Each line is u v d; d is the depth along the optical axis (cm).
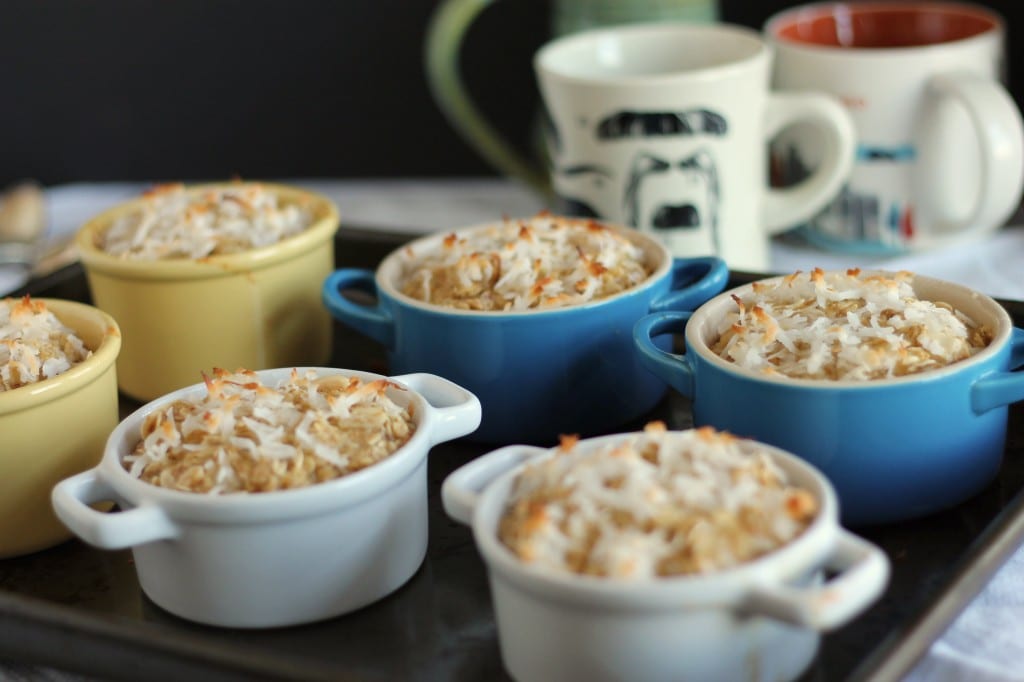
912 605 73
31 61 137
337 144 139
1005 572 77
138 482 72
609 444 71
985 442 76
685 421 85
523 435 83
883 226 104
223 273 87
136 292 87
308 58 134
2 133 140
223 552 72
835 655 71
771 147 107
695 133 97
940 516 77
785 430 75
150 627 72
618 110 96
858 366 75
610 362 83
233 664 70
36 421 77
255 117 138
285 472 72
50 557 79
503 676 71
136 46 135
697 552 66
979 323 78
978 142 100
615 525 68
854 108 102
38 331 81
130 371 89
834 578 71
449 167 138
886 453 75
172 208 90
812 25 109
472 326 82
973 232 102
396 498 74
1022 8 119
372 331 85
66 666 73
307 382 76
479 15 129
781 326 78
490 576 70
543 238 85
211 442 73
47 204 124
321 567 73
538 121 115
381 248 98
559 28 110
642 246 87
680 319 81
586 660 67
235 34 134
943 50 100
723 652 67
